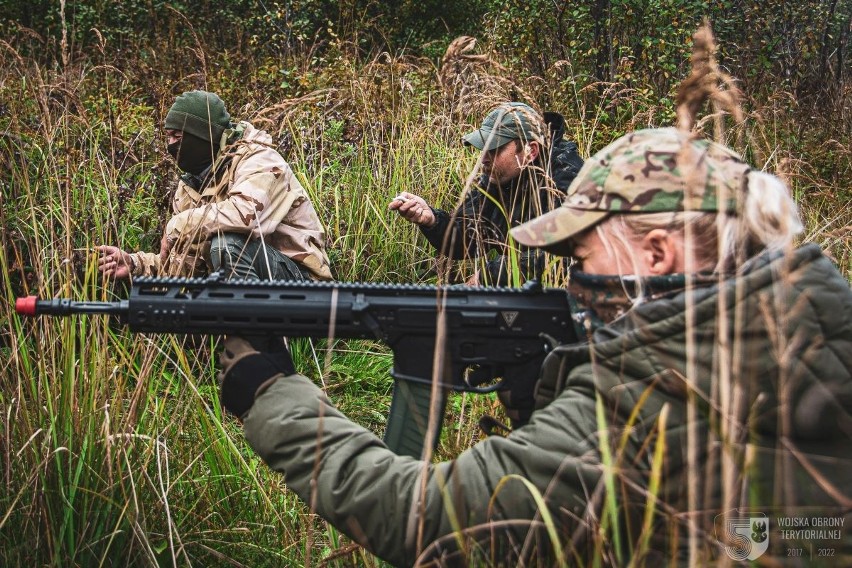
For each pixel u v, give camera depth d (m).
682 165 1.32
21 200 3.14
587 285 1.44
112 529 2.09
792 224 1.30
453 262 3.83
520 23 6.99
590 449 1.31
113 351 2.67
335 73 5.73
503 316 1.60
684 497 1.27
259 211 3.41
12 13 9.01
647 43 6.26
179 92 5.67
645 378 1.28
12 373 2.24
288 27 8.43
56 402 2.15
